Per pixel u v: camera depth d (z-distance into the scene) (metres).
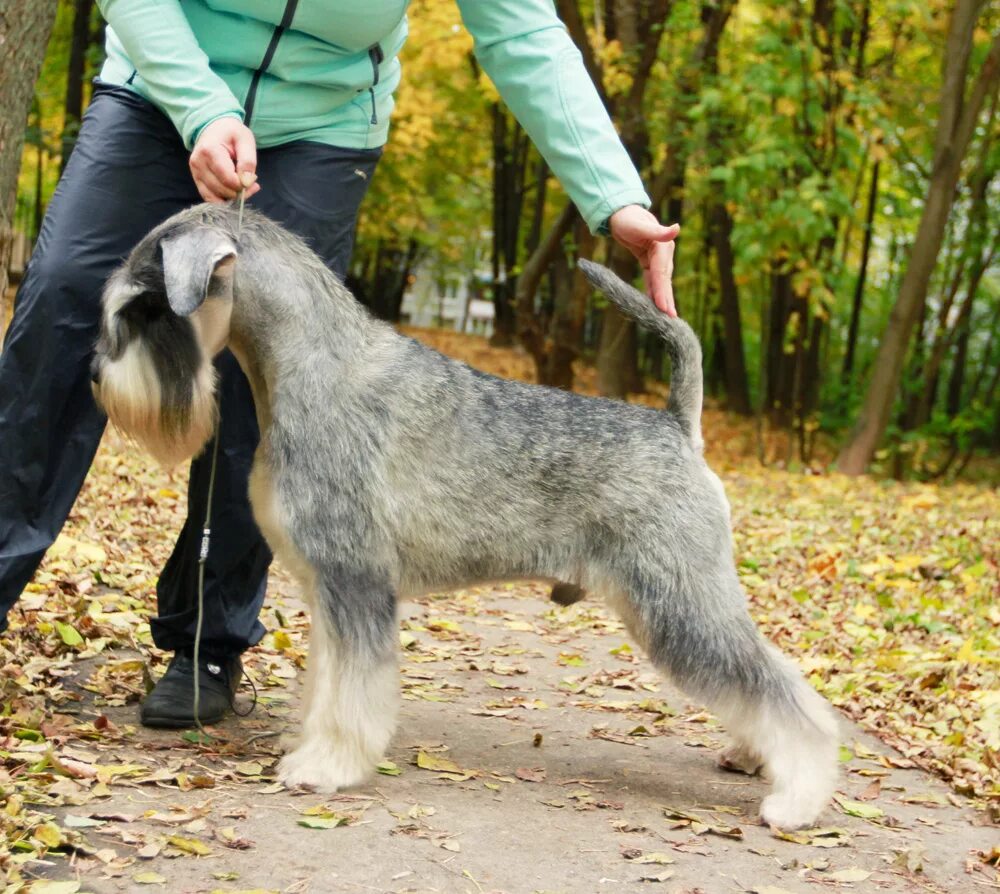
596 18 13.54
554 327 15.17
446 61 14.30
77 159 3.40
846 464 13.65
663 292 3.52
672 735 4.21
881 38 16.33
